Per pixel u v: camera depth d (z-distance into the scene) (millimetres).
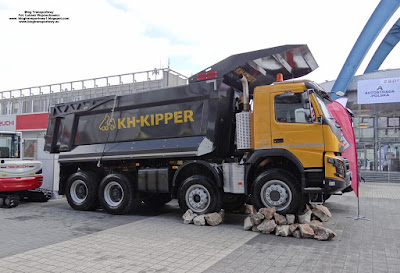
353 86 20609
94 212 9211
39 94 20703
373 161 21531
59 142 10172
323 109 6699
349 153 8336
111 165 9195
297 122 6680
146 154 8258
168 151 7926
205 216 7227
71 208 9953
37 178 10883
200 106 7801
